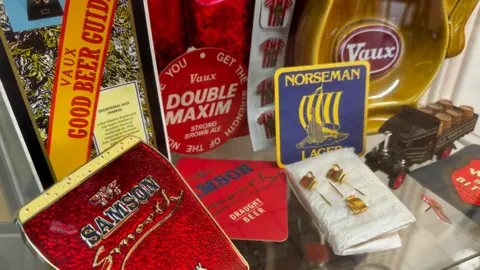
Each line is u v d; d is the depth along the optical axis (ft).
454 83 2.34
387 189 1.77
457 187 1.96
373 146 2.09
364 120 1.99
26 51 1.25
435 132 2.02
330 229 1.62
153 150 1.35
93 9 1.31
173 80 1.76
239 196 1.80
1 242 1.44
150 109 1.55
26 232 1.03
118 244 1.16
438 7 1.90
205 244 1.32
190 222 1.32
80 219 1.13
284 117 1.86
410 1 1.91
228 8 1.70
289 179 1.86
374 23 1.93
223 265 1.32
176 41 1.69
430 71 2.09
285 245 1.65
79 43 1.32
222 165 1.97
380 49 2.02
